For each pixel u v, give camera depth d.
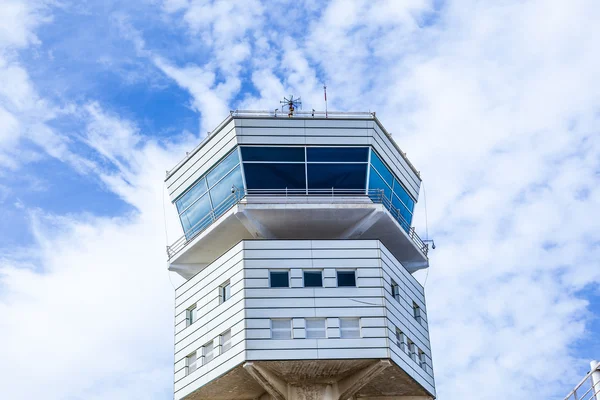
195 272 65.44
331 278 58.22
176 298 62.97
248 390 59.84
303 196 61.09
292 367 56.62
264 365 56.00
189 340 60.50
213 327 58.88
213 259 64.62
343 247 59.22
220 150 62.88
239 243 58.97
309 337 56.47
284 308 57.12
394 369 57.72
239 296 57.59
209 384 58.09
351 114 63.09
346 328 57.03
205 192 63.69
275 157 61.81
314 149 62.12
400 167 65.88
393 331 58.03
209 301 60.00
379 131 63.69
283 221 60.69
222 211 62.19
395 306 59.38
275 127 62.25
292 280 57.97
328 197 61.25
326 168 61.94
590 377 43.78
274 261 58.41
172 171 66.19
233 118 62.19
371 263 58.97
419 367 60.84
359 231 61.59
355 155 62.28
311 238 62.38
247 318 56.72
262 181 61.34
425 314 64.31
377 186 62.94
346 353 56.16
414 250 65.19
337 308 57.41
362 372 57.28
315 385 58.53
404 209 66.31
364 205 60.56
